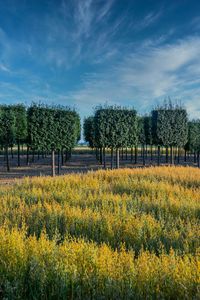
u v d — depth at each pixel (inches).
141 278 152.1
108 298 144.7
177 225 285.7
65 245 186.1
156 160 1614.2
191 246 221.8
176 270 155.4
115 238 245.6
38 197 416.8
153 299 144.0
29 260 172.1
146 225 265.3
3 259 175.2
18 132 1109.1
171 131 1034.7
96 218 277.7
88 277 153.9
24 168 1179.3
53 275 158.4
